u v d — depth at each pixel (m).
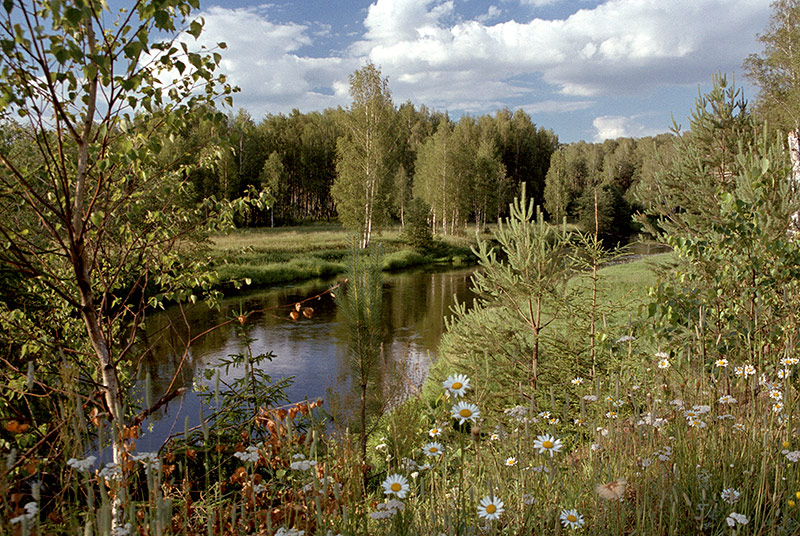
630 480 2.60
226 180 44.94
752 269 4.54
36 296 5.16
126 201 4.14
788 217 4.75
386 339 15.12
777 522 2.21
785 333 3.88
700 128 7.43
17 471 2.87
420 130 92.50
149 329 15.54
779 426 2.79
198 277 4.95
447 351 6.80
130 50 3.05
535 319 5.88
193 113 3.81
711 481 2.52
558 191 63.62
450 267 35.28
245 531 2.43
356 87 39.28
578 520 2.07
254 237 40.22
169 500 2.04
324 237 41.97
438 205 51.97
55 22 2.87
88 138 3.49
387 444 4.29
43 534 2.01
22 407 4.53
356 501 2.73
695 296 4.77
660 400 3.26
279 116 72.75
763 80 28.77
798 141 6.95
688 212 6.98
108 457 3.43
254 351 13.59
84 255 3.75
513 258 5.78
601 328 5.68
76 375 3.75
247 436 4.83
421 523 2.25
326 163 68.62
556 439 2.37
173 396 4.23
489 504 1.92
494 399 4.97
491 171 60.44
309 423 4.50
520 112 92.44
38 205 3.97
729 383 3.60
